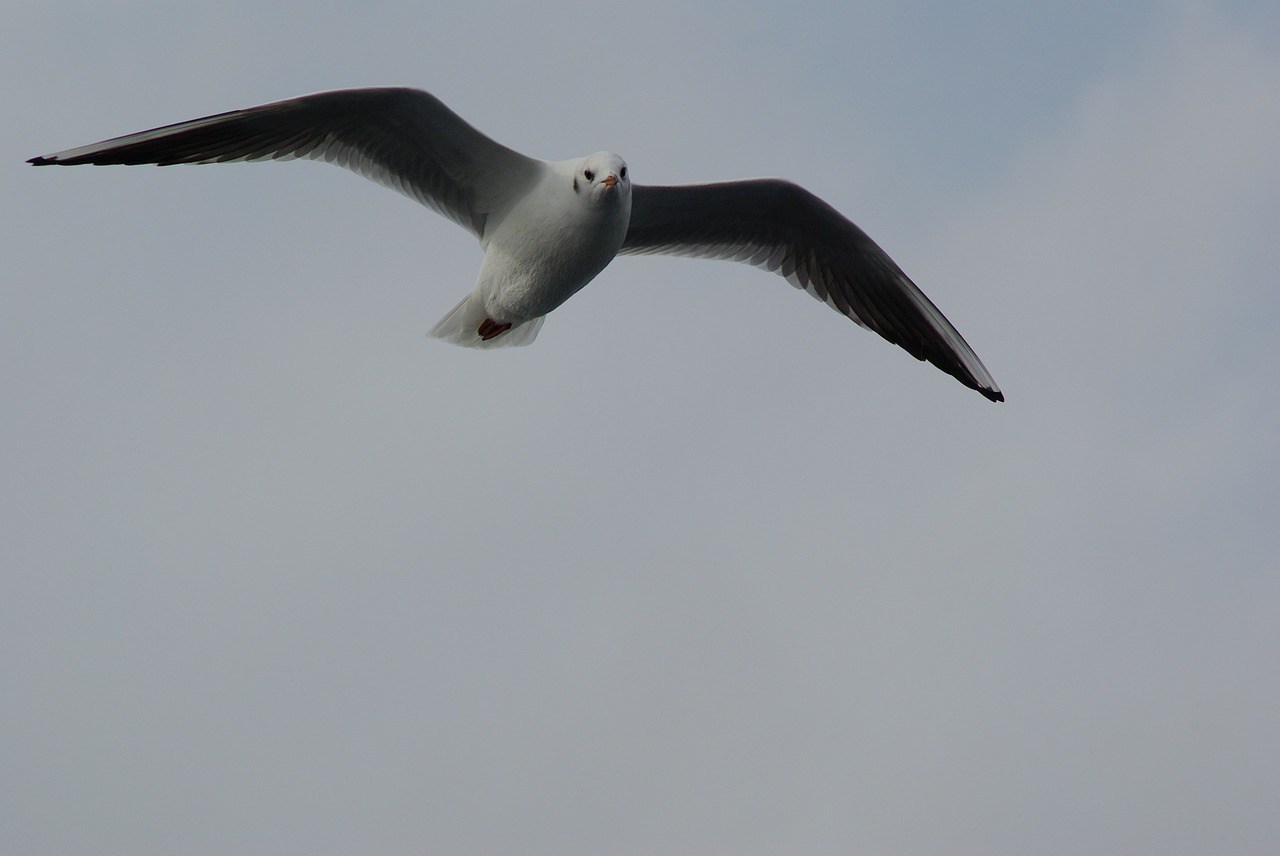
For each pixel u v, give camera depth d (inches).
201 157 449.7
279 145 459.5
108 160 434.3
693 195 495.8
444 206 481.4
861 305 531.5
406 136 459.8
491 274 479.5
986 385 509.4
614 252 475.8
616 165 451.5
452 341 500.7
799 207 502.9
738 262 529.3
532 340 526.3
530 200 462.9
